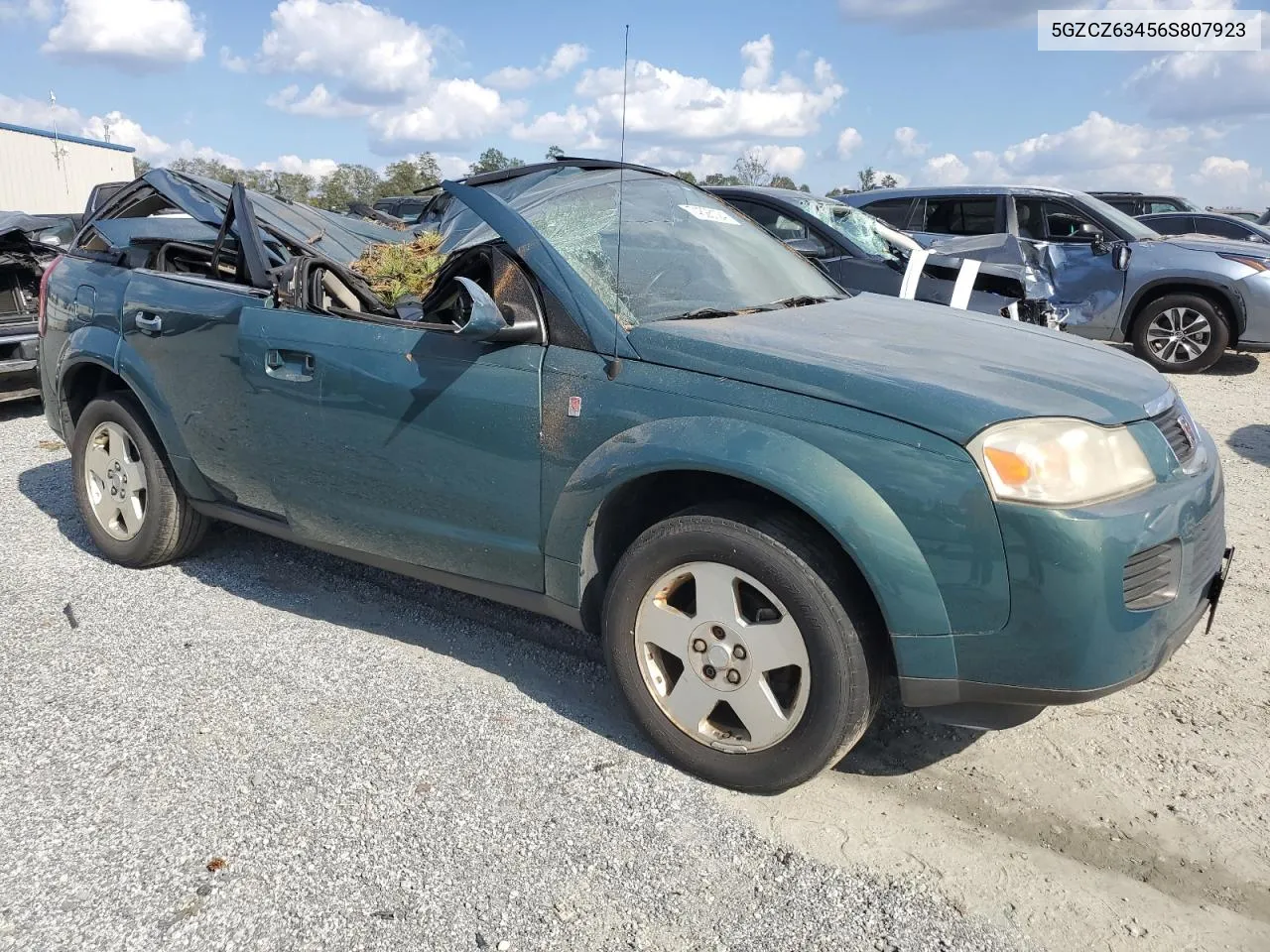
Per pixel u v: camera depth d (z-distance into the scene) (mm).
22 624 3855
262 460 3703
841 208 7566
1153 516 2391
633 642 2873
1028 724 3164
